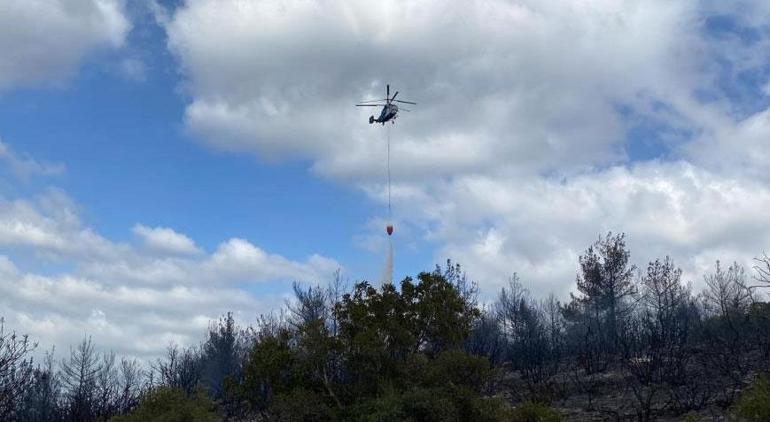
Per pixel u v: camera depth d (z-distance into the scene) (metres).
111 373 30.75
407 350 14.80
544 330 34.16
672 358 20.38
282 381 14.82
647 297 33.06
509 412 13.90
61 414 23.09
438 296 15.10
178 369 27.12
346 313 15.02
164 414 15.01
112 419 16.09
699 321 24.86
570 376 20.98
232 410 20.20
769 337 21.11
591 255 36.06
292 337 15.34
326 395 14.40
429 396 13.15
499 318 37.56
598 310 35.56
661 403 16.69
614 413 16.25
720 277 34.62
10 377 20.92
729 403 15.35
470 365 14.14
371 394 14.28
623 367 21.42
